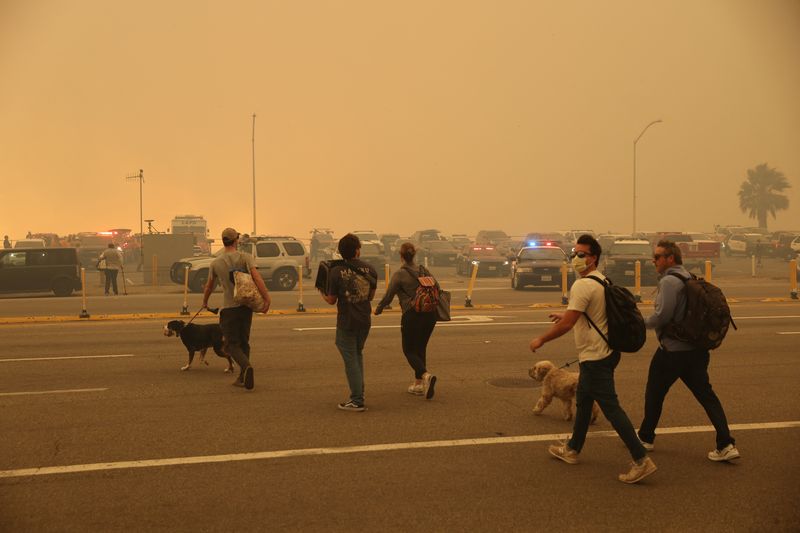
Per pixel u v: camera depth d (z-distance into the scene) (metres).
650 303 20.91
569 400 8.14
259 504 5.74
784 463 6.75
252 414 8.44
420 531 5.24
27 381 10.25
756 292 26.17
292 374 10.77
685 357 6.73
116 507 5.68
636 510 5.63
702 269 39.38
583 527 5.32
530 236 49.16
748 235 59.75
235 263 9.73
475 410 8.65
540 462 6.76
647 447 7.09
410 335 9.30
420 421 8.15
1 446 7.20
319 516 5.51
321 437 7.52
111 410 8.62
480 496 5.91
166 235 32.25
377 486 6.13
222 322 9.73
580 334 6.35
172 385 10.00
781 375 10.66
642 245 32.19
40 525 5.34
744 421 8.17
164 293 27.08
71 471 6.48
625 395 9.40
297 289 28.81
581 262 6.38
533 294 25.48
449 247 49.78
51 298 24.94
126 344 13.55
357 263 8.59
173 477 6.33
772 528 5.31
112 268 26.39
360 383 8.59
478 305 20.91
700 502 5.80
